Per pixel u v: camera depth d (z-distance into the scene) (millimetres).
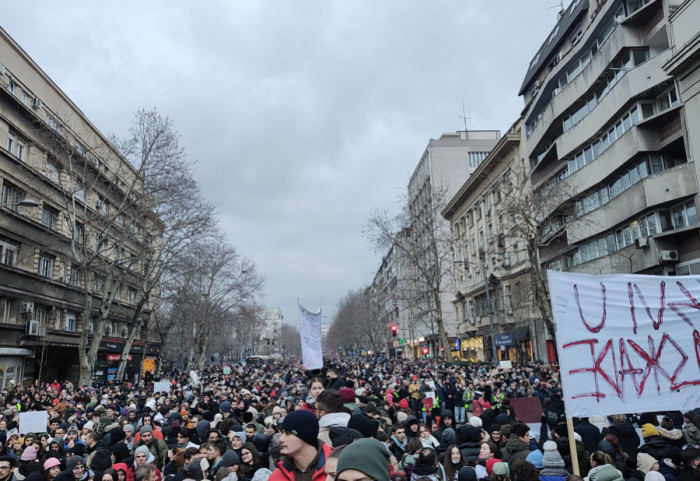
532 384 19312
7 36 28953
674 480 6879
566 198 31344
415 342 85688
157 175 28234
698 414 11336
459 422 17062
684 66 24344
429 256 56281
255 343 107375
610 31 31500
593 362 7035
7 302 28594
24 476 8539
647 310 7332
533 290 31609
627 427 8891
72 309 36531
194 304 45438
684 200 25109
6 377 28391
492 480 6305
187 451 8016
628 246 28469
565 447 7945
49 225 33469
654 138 27047
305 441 3277
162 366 54469
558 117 36062
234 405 14469
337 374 8883
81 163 34594
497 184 48562
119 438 9398
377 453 2355
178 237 30625
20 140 30344
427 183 67375
